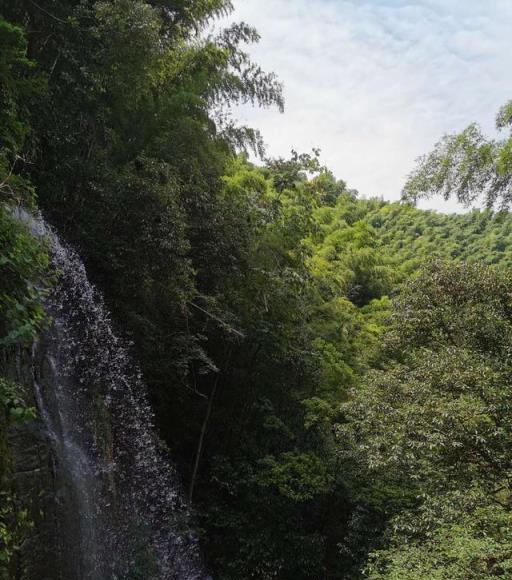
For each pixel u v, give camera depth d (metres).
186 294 8.93
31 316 4.65
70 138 8.55
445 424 8.14
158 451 9.41
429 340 11.45
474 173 9.85
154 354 9.52
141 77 8.85
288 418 12.90
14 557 4.84
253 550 10.04
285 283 12.27
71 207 8.75
